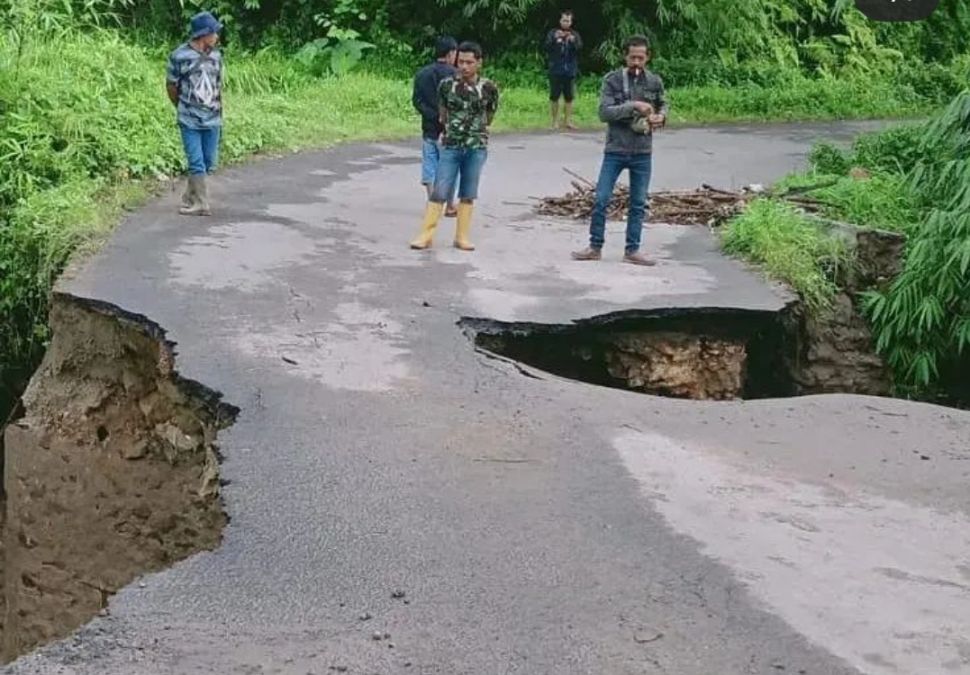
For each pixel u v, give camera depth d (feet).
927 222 35.83
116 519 25.91
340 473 18.76
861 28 93.50
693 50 85.20
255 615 14.48
